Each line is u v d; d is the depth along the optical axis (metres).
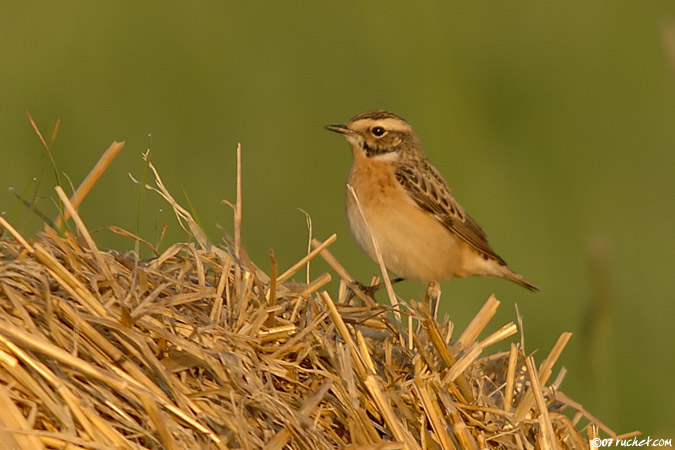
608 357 20.72
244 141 31.97
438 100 33.72
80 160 29.39
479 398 13.75
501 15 38.78
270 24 37.03
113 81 33.72
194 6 37.25
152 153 30.53
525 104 34.97
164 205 27.41
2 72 33.53
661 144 34.69
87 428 11.07
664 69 37.56
